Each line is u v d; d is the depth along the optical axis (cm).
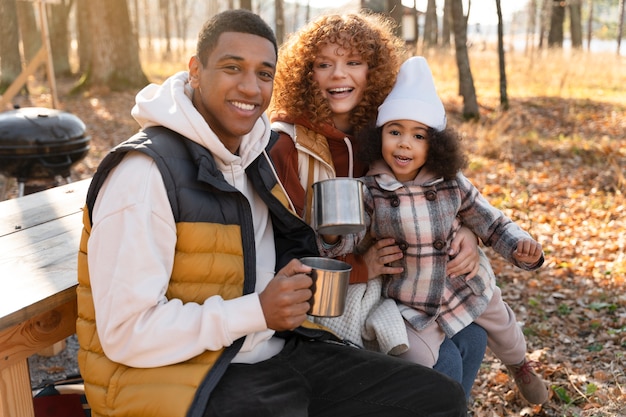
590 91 1664
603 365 382
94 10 1636
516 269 541
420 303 259
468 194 267
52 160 464
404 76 261
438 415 211
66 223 276
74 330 222
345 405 215
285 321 192
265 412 187
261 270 224
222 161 212
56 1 775
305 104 266
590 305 468
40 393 249
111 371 190
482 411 335
